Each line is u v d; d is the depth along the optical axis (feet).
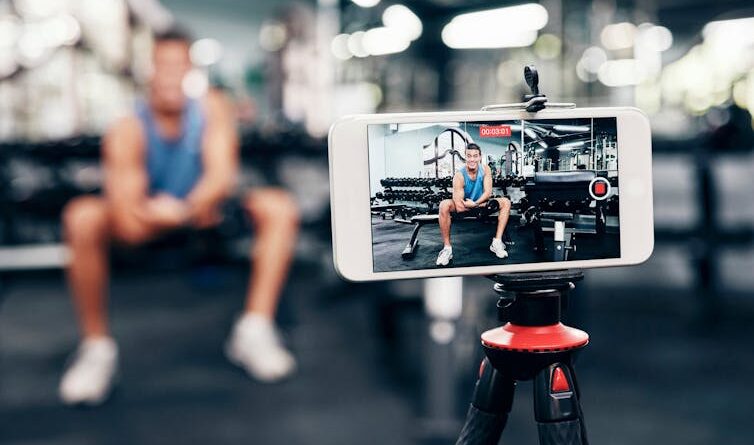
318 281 17.49
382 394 8.96
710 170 13.33
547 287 2.46
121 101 21.17
